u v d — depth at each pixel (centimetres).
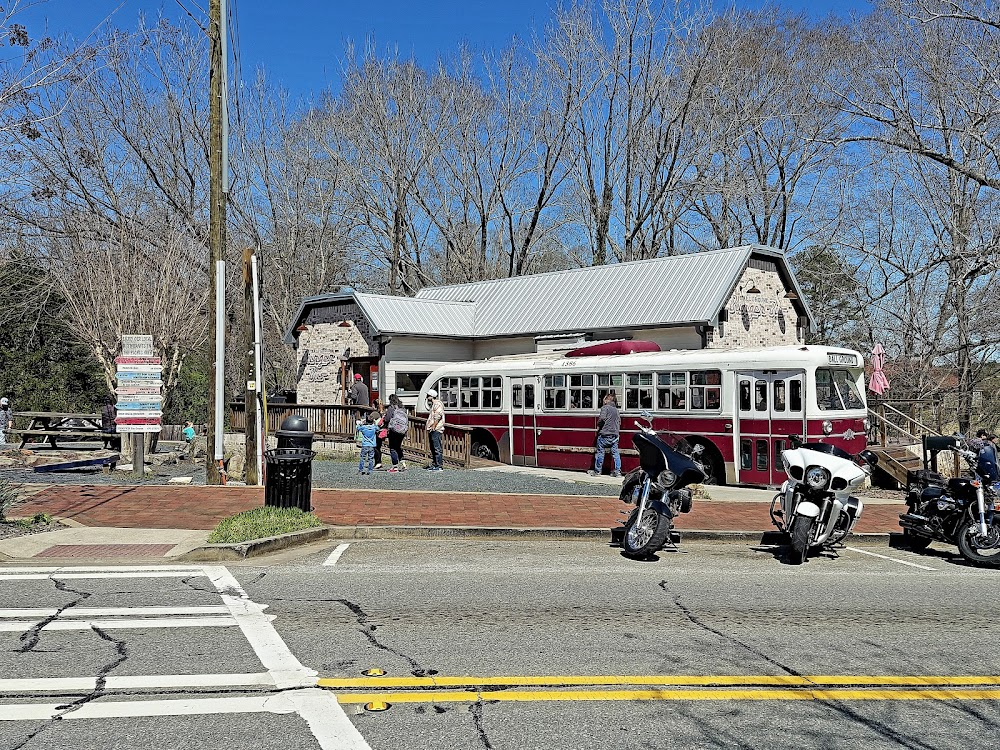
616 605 797
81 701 525
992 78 2464
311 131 4503
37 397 3047
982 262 2583
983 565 1059
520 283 3084
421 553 1051
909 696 565
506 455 2191
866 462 1105
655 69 4197
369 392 2816
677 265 2658
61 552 996
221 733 479
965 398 2700
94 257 2702
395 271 4728
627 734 491
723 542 1199
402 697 541
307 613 743
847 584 925
